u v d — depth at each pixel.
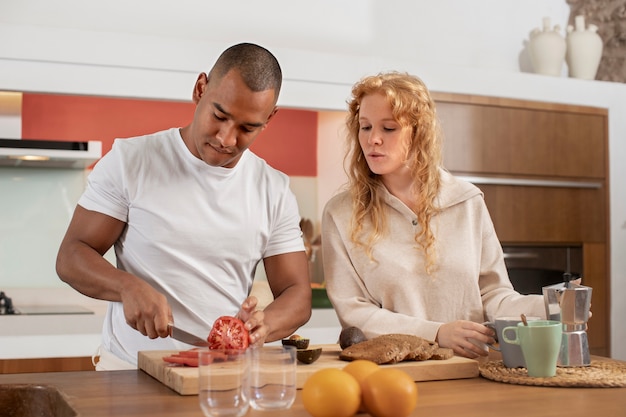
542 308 1.97
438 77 3.88
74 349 3.29
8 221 3.75
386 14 4.13
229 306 2.01
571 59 4.33
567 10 4.52
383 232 2.07
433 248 2.04
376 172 2.01
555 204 4.16
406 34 4.16
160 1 3.70
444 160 3.88
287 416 1.31
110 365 1.96
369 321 1.99
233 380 1.27
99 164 1.99
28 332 3.23
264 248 2.07
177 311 1.96
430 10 4.21
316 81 3.66
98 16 3.60
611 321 4.25
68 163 3.71
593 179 4.25
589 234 4.24
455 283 2.05
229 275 2.02
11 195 3.75
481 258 2.15
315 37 3.98
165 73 3.41
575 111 4.21
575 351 1.77
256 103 1.75
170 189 1.95
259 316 1.72
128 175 1.93
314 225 4.03
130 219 1.96
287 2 3.93
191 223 1.95
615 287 4.27
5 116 3.46
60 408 1.49
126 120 3.61
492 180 3.96
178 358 1.60
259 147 3.94
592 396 1.50
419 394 1.52
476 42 4.30
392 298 2.05
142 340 1.93
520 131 4.07
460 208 2.11
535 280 4.09
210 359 1.27
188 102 3.48
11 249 3.74
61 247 1.93
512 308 2.02
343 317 2.04
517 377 1.65
